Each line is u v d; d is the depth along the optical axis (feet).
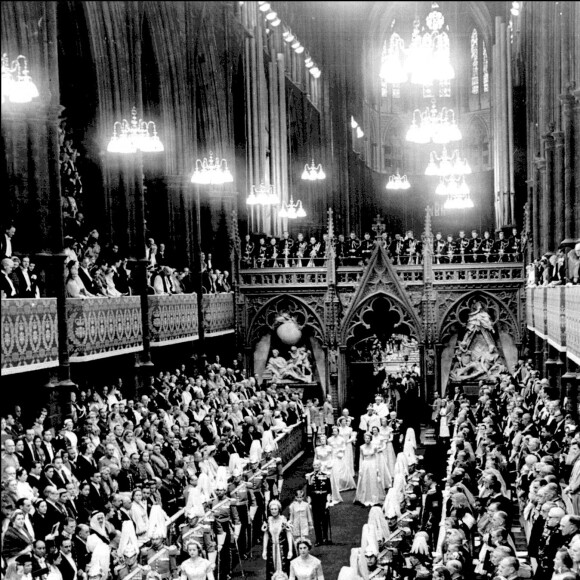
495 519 42.91
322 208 157.07
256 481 71.00
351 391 132.16
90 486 52.49
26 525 44.34
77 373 82.17
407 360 159.12
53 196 70.69
